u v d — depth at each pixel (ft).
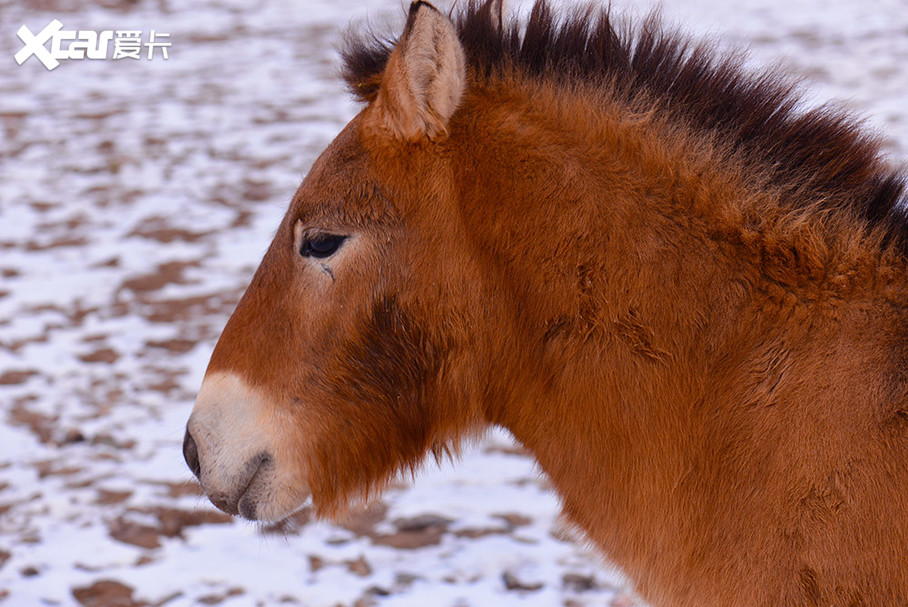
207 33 93.50
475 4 16.65
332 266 15.74
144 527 28.43
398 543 27.58
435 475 31.27
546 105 15.47
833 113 15.61
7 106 73.36
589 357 15.12
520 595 24.86
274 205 53.88
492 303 15.44
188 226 51.49
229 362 16.61
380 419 16.21
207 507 29.40
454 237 15.34
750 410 14.33
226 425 16.42
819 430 13.80
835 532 13.57
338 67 19.81
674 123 15.44
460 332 15.60
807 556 13.75
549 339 15.31
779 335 14.35
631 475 15.33
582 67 15.98
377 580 25.81
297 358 16.10
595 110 15.39
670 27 16.92
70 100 74.74
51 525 28.48
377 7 101.19
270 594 25.32
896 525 13.28
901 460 13.30
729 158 15.12
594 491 15.81
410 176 15.31
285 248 16.17
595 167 15.14
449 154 15.31
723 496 14.51
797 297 14.43
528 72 15.85
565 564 26.16
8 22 96.02
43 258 48.16
